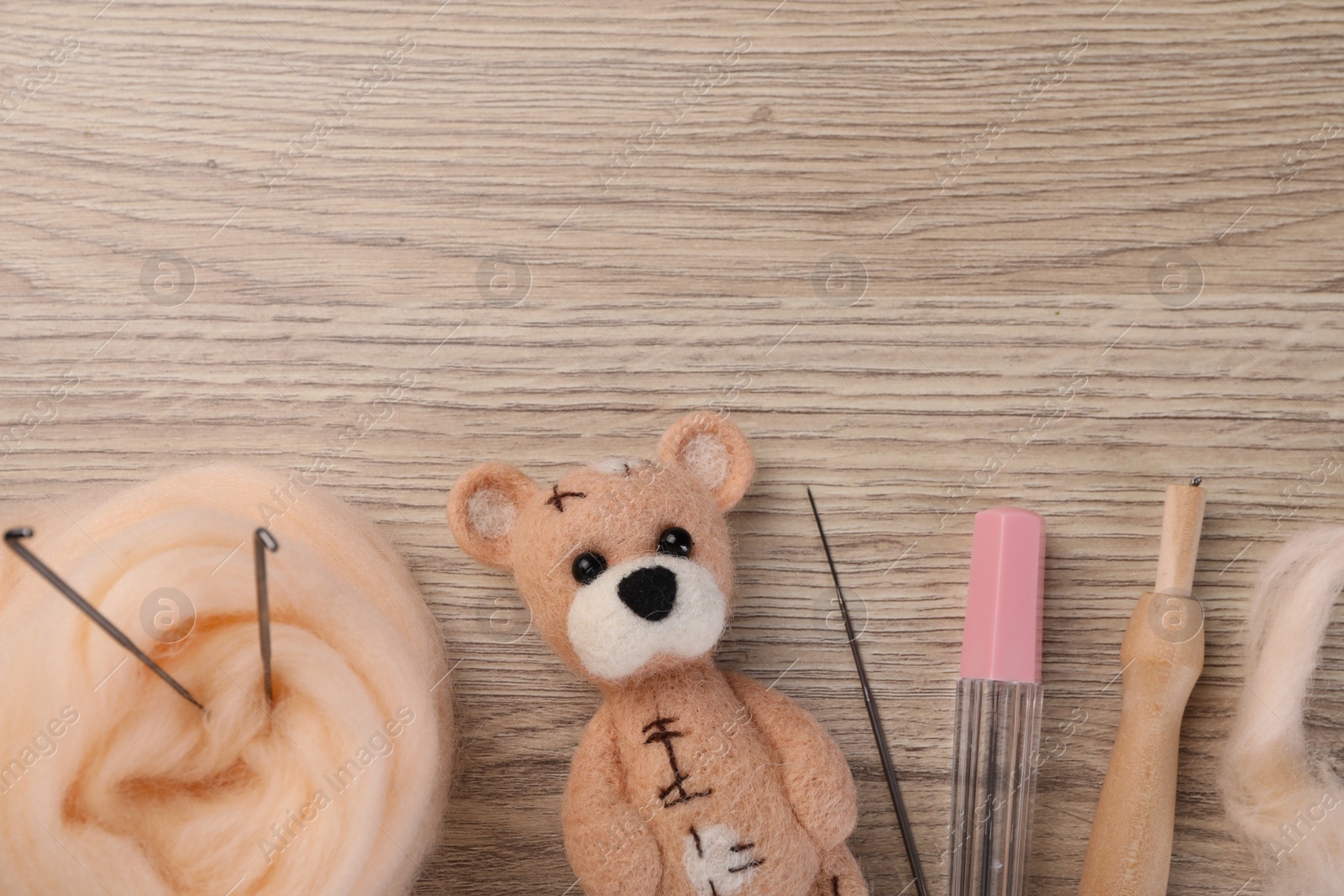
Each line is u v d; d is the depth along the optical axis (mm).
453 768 366
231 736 336
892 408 371
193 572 337
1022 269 372
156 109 371
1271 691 361
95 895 328
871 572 369
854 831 365
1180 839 365
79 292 370
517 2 372
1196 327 371
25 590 342
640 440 371
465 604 368
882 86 372
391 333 371
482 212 373
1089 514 369
